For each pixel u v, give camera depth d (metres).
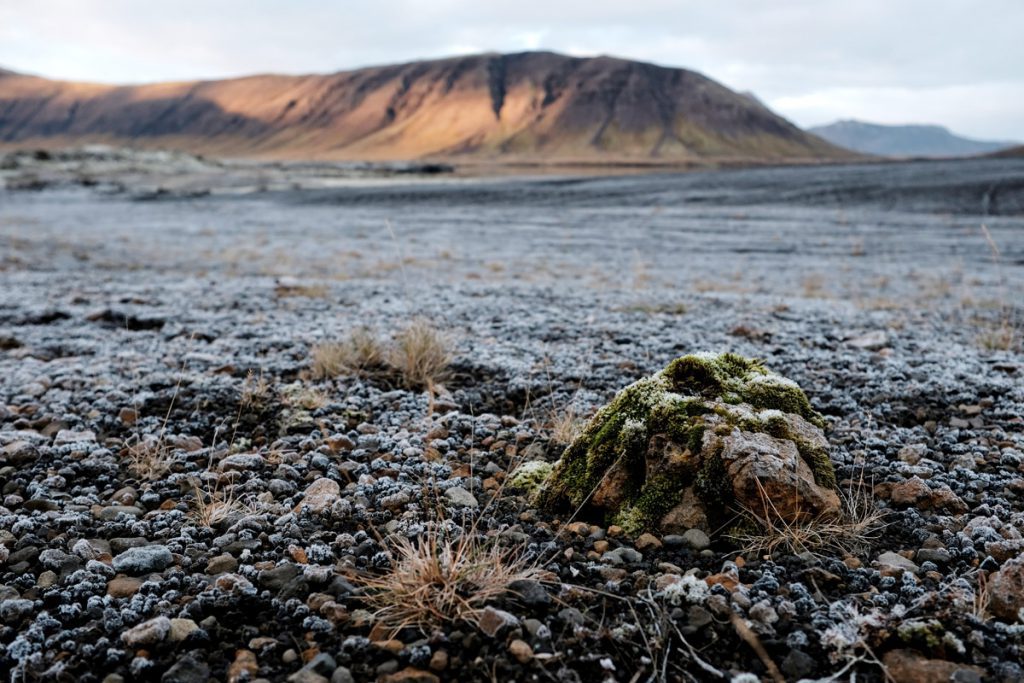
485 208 39.00
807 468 3.38
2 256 19.67
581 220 31.62
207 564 3.10
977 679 2.28
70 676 2.34
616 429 3.71
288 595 2.80
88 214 39.19
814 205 34.75
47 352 7.58
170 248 22.72
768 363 6.76
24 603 2.71
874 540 3.27
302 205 43.66
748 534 3.18
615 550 3.12
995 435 4.64
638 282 14.08
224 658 2.46
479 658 2.43
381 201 45.25
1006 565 2.73
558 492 3.68
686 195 43.16
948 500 3.56
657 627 2.57
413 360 6.30
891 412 5.20
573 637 2.56
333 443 4.61
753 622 2.58
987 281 14.23
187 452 4.56
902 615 2.60
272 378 6.36
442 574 2.79
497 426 5.00
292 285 12.74
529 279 15.23
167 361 6.89
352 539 3.30
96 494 3.93
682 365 3.97
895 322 9.29
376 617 2.68
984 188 38.34
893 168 66.50
